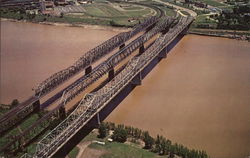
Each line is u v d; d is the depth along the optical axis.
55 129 139.75
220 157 141.38
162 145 141.12
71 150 142.50
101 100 163.25
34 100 174.00
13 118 167.12
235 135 155.88
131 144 146.38
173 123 165.88
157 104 184.00
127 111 177.38
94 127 159.50
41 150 128.25
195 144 150.00
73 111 158.25
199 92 195.62
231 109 177.25
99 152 140.88
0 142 150.88
